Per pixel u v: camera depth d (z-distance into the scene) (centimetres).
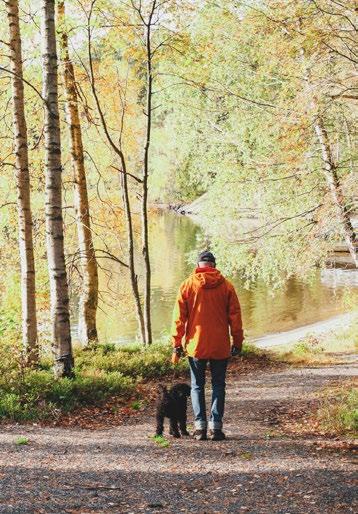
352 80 1209
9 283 1725
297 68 1293
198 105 2112
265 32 1391
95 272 1628
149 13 1472
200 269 722
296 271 1780
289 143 1435
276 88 1880
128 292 1923
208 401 1018
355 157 1582
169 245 5581
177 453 643
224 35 1812
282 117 1358
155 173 6419
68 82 1523
